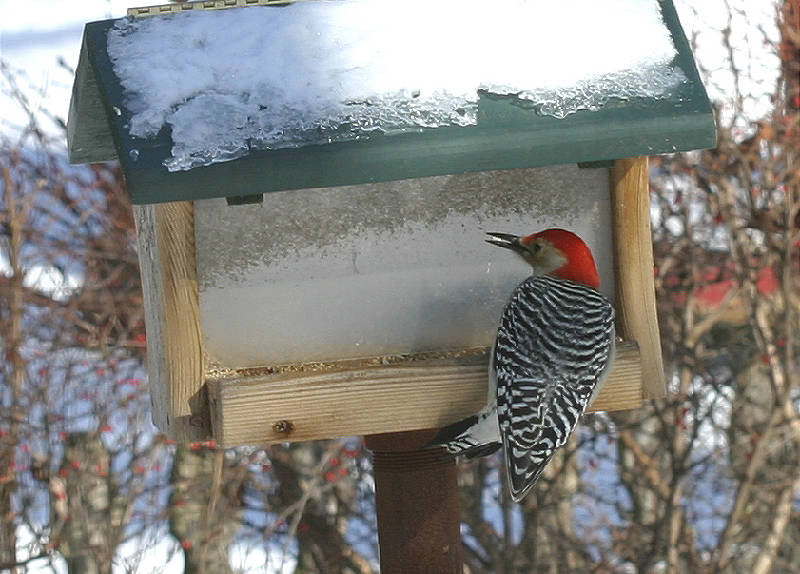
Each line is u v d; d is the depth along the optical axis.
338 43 7.85
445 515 8.69
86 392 14.55
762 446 13.95
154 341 8.59
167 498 15.54
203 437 8.11
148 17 8.11
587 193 8.64
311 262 8.26
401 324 8.44
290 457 15.03
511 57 7.82
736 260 14.31
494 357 8.02
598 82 7.72
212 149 7.25
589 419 14.99
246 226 8.15
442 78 7.68
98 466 14.36
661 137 7.53
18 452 14.24
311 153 7.26
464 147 7.38
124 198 16.00
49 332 15.35
